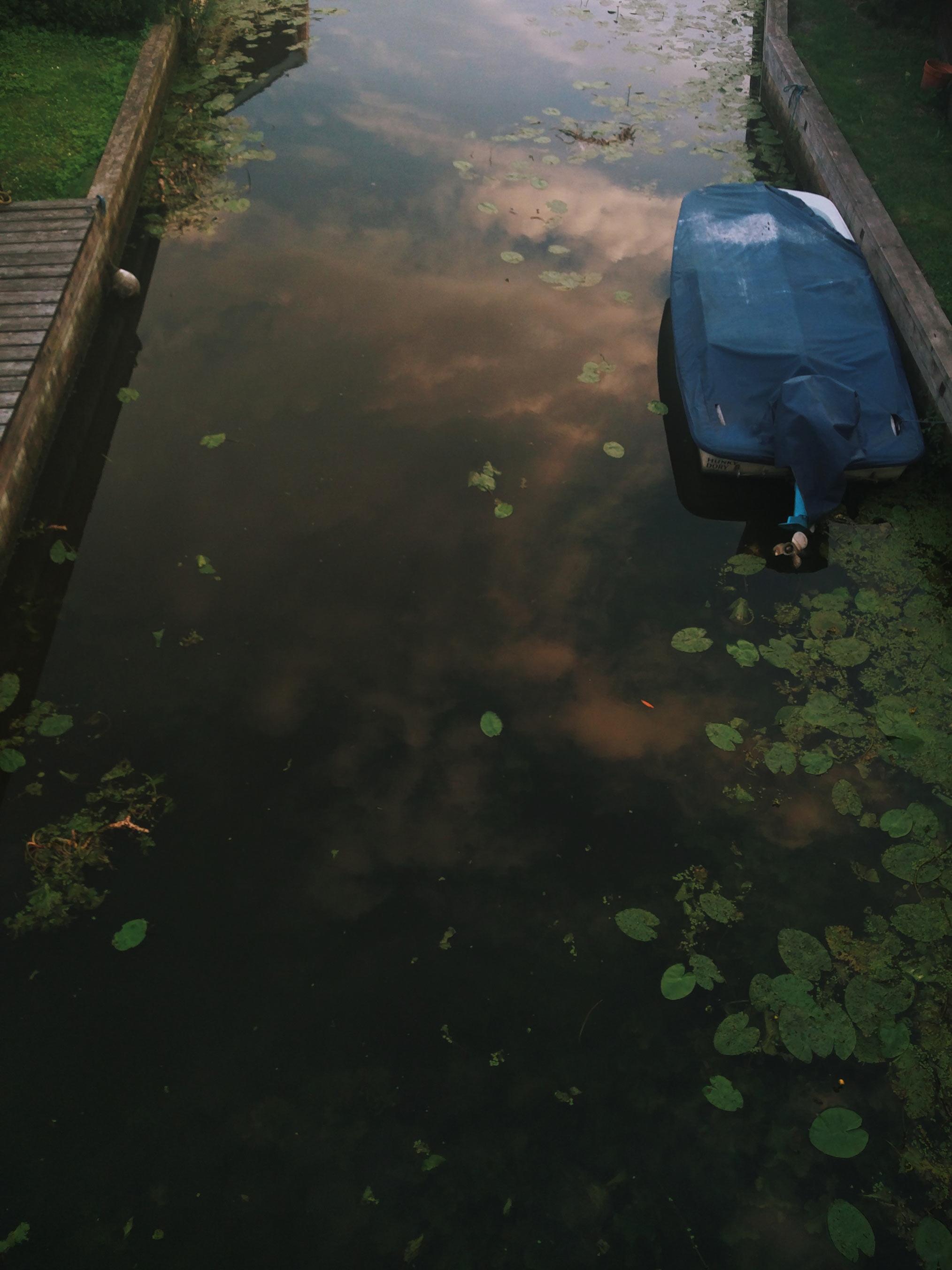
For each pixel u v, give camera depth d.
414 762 5.67
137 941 4.85
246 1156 4.26
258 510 7.04
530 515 7.10
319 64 12.88
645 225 10.12
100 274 8.74
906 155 9.95
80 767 5.57
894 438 6.94
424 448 7.55
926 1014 4.69
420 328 8.70
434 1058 4.56
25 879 5.11
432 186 10.58
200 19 13.16
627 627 6.41
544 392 8.11
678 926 5.04
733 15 14.80
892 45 12.07
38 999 4.69
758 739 5.82
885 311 7.71
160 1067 4.50
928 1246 4.02
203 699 5.92
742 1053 4.58
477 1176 4.22
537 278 9.34
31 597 6.50
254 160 10.86
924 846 5.30
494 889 5.16
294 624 6.33
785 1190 4.20
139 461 7.39
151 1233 4.04
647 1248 4.04
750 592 6.64
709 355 7.34
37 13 11.35
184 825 5.34
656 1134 4.36
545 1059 4.57
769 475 7.20
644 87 12.63
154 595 6.48
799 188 10.79
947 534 6.94
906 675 6.11
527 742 5.79
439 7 14.64
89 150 9.67
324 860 5.23
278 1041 4.59
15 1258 3.96
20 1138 4.27
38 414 7.23
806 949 4.88
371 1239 4.05
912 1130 4.36
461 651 6.23
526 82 12.65
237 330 8.59
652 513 7.17
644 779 5.64
